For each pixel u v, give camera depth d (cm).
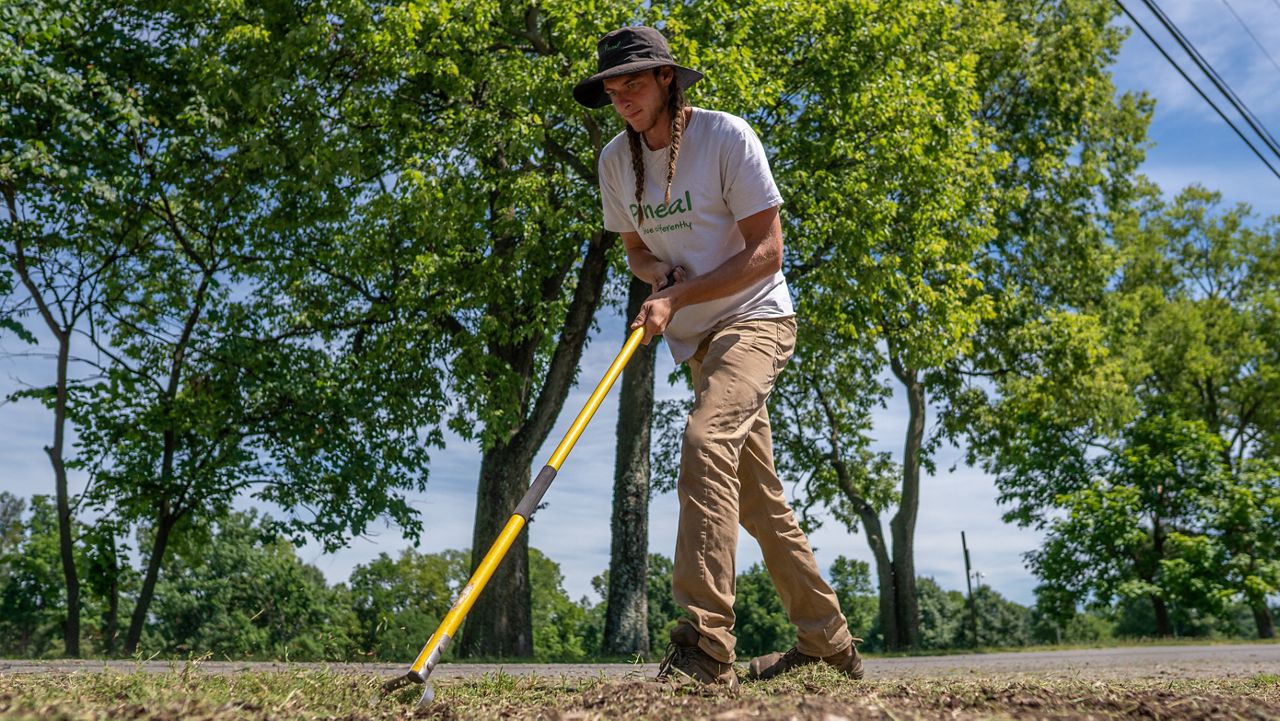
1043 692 271
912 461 2289
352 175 1407
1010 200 1977
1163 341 2994
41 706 201
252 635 3391
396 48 1343
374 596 3631
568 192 1435
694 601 285
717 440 293
